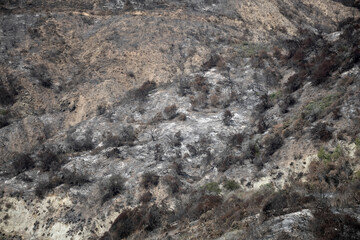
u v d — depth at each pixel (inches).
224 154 1229.1
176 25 2242.9
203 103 1593.3
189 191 1152.8
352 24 1483.8
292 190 807.7
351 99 1023.6
